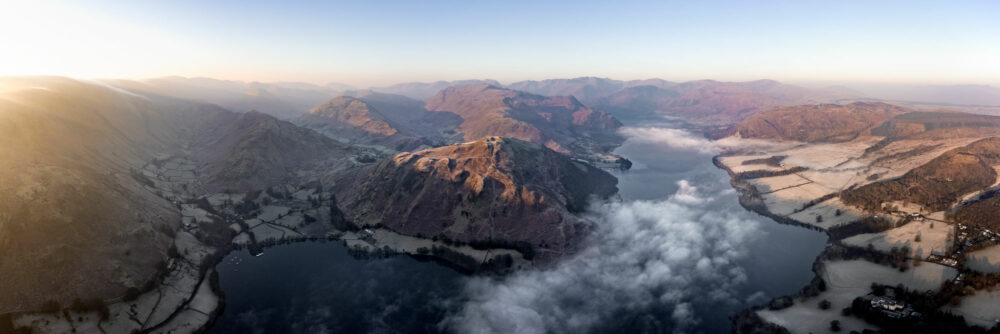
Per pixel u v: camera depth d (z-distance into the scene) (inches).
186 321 5521.7
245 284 6599.4
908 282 6378.0
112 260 5708.7
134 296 5492.1
